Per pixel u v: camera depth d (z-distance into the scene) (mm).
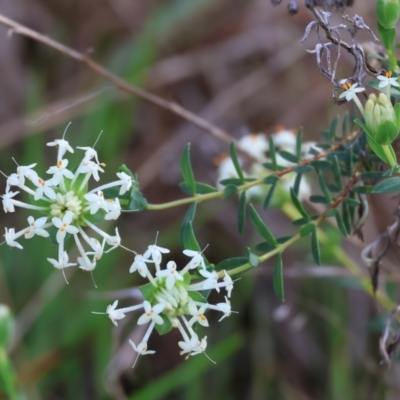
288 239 498
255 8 914
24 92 881
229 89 842
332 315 645
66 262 460
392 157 470
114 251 701
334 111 708
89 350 659
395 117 468
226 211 760
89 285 677
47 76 890
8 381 562
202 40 904
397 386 612
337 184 500
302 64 864
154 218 778
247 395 680
